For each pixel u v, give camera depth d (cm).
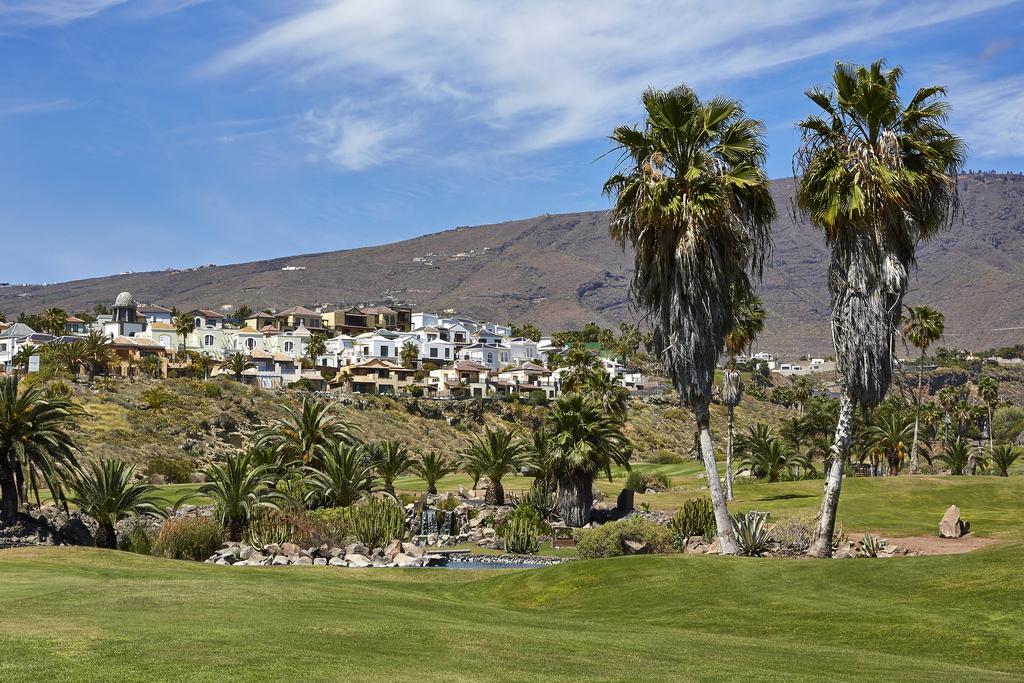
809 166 3008
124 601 1684
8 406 3894
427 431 11869
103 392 9756
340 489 4872
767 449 7656
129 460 7975
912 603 1806
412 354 17425
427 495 6025
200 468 8344
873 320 2908
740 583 2105
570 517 5384
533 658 1341
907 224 2920
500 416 13425
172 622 1446
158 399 9594
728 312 2991
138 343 14638
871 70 2977
